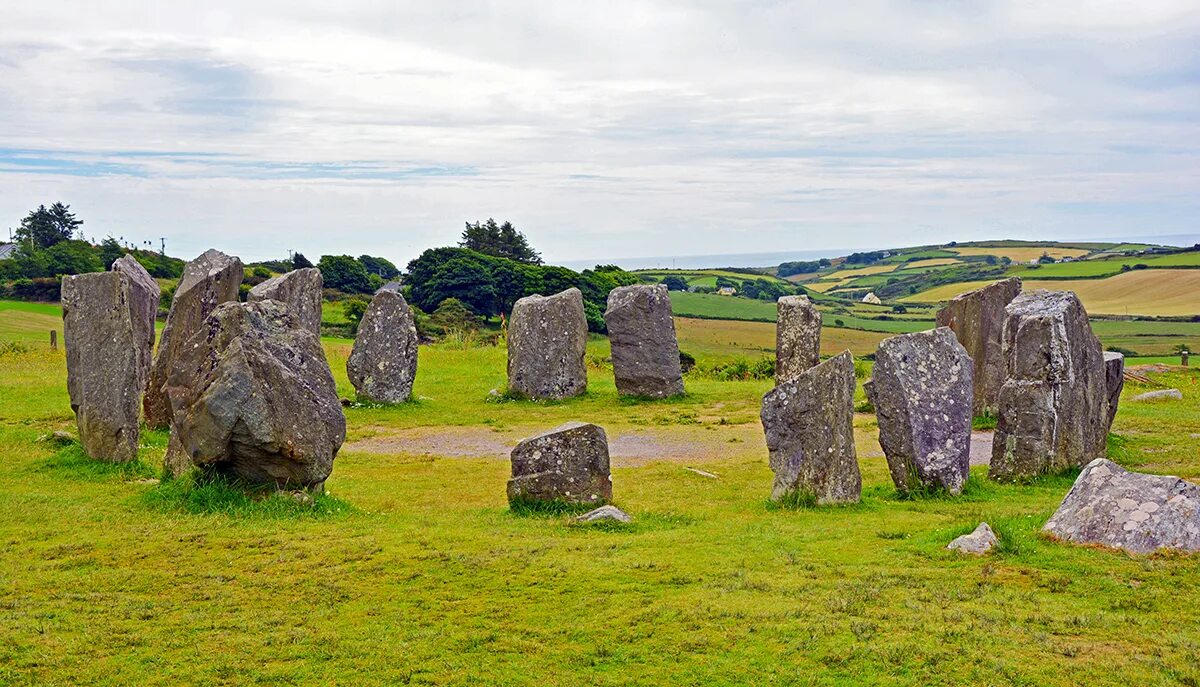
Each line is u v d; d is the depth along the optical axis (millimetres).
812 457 17094
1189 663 9586
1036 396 19062
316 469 16297
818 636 10500
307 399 16312
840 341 67875
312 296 28359
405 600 12000
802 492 17047
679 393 31969
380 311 30688
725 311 86812
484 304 77375
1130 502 13070
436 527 15312
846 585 11938
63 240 106812
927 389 17797
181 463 17656
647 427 27156
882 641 10305
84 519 15516
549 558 13367
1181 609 10844
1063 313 19453
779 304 29969
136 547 14008
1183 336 64812
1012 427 19250
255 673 10117
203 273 23953
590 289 77500
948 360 18141
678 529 15180
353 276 90375
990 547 12922
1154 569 11906
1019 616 10789
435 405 30750
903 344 17922
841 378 17016
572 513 16359
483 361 41250
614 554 13539
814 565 12852
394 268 122062
